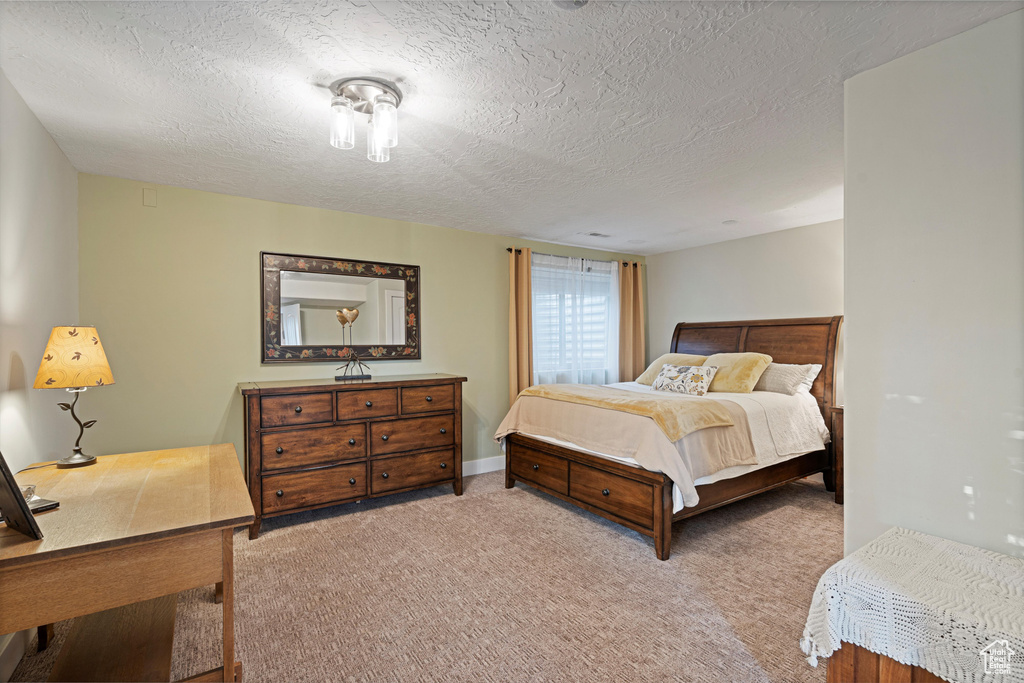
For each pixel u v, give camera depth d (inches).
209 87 74.4
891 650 52.4
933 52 64.7
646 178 118.7
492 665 70.0
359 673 68.4
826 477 152.9
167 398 123.2
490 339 183.5
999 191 59.6
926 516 66.4
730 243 197.0
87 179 113.4
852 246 73.2
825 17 58.9
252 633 77.8
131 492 63.6
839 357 159.5
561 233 183.0
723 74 72.0
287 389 120.3
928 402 65.9
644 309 230.4
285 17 57.9
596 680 66.6
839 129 91.1
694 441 111.8
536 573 98.0
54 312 94.0
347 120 75.1
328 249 147.5
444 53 66.0
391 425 136.3
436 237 169.9
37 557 44.8
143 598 50.0
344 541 114.4
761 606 85.2
